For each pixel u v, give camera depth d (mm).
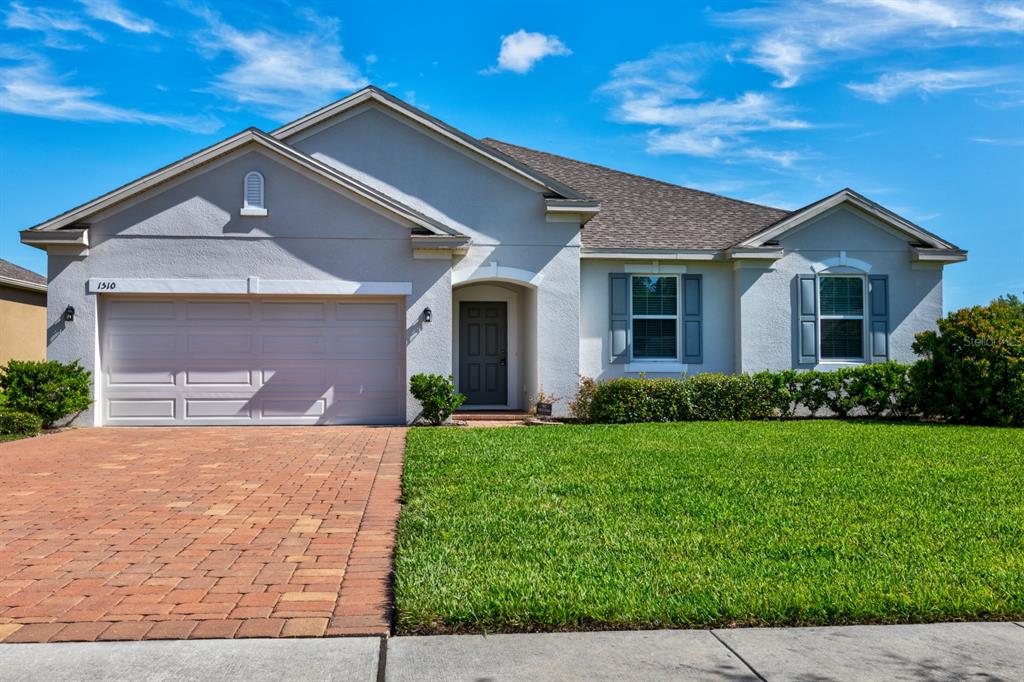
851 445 11180
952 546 5906
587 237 16906
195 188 13992
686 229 17750
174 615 4570
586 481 8359
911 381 15508
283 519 6914
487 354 17344
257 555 5777
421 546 5871
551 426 13766
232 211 14062
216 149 13836
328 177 14125
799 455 10188
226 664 3939
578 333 15898
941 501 7434
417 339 14367
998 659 4070
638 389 14898
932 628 4496
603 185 19656
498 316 17375
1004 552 5766
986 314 14766
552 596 4758
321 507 7395
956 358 14695
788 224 16734
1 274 19578
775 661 4035
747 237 17453
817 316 17000
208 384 14203
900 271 17297
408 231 14430
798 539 6078
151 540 6184
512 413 16609
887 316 17219
